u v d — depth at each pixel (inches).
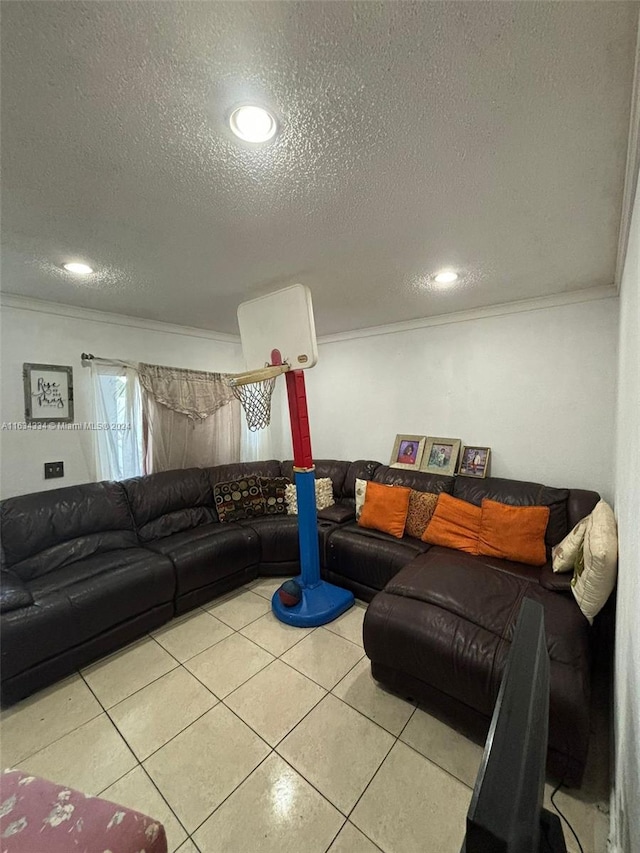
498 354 113.7
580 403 100.0
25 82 31.9
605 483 97.2
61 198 51.2
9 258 71.6
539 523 89.2
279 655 79.7
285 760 55.7
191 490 123.8
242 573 110.6
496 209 55.9
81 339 110.9
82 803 33.8
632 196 45.4
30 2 25.5
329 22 27.5
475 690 55.9
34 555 87.5
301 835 45.9
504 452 113.8
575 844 43.6
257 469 146.0
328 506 135.2
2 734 61.2
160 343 131.6
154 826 32.5
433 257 74.5
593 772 52.5
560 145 41.5
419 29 28.2
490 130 39.2
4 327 96.0
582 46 29.6
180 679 73.0
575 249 70.8
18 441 98.6
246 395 131.2
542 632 31.5
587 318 97.7
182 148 41.2
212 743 58.8
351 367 153.1
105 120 36.6
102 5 26.0
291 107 35.5
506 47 29.8
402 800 49.8
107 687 71.2
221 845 45.0
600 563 57.8
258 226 60.4
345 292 98.3
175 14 26.8
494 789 16.0
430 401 130.3
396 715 63.8
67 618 72.8
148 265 76.3
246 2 25.8
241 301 104.1
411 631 62.9
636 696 28.8
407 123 37.9
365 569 102.0
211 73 31.5
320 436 166.7
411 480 120.5
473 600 67.0
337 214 56.7
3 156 41.9
